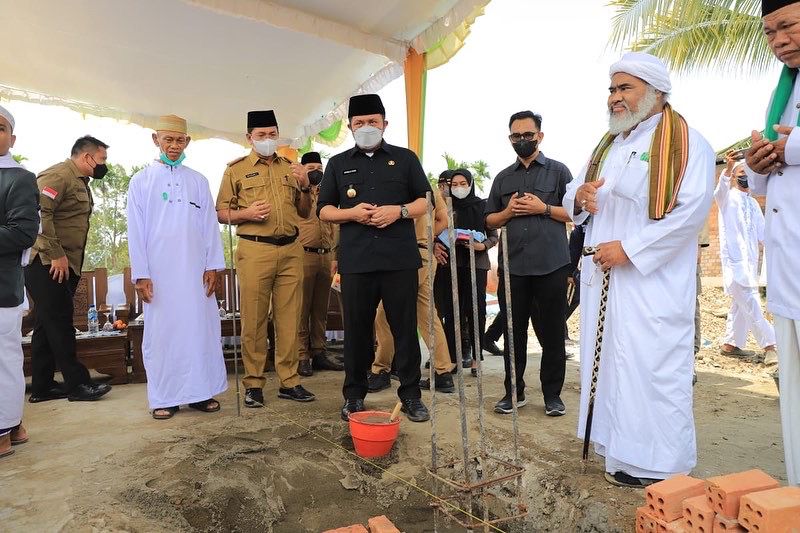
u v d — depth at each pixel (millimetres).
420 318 4629
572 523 2580
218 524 2717
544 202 3844
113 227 51031
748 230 5793
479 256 5391
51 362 4527
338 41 5543
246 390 4215
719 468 2934
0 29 5750
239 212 4062
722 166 6445
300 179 4391
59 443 3342
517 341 3955
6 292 3072
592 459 3055
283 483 3066
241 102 7965
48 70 6832
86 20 5582
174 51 6316
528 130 3807
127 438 3424
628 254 2590
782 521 1775
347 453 3340
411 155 3812
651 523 2162
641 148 2736
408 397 3779
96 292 5941
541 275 3785
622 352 2648
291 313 4277
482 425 2545
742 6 6973
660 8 7543
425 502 2979
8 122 3162
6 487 2699
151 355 3900
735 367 5699
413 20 5508
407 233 3689
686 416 2596
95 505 2510
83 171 4512
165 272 3914
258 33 5879
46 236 4168
